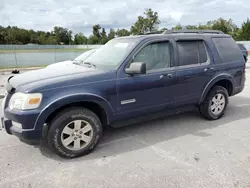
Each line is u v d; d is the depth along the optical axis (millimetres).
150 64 3912
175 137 4035
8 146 3744
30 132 3047
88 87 3314
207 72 4500
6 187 2721
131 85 3645
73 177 2900
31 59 22328
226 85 5031
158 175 2902
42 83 3141
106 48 4414
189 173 2930
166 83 4008
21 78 3516
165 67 4055
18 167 3143
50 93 3090
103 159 3328
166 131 4312
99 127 3518
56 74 3506
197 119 4922
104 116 3602
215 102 4770
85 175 2939
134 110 3785
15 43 80500
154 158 3324
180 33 4414
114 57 3875
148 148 3643
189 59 4348
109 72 3533
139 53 3793
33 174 2977
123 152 3527
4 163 3242
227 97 4930
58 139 3223
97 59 4164
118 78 3545
